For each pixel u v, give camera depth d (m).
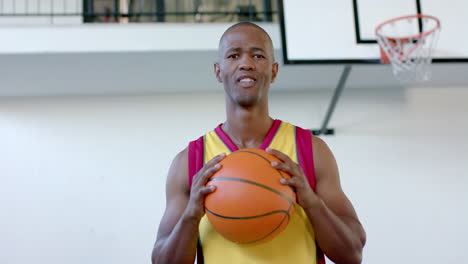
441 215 3.22
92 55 2.70
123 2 4.07
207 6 4.30
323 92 3.48
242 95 1.00
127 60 2.80
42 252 3.04
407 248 3.14
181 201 1.04
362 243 0.98
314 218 0.90
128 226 3.11
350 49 2.49
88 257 3.05
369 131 3.40
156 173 3.22
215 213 0.85
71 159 3.21
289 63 2.44
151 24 2.74
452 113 3.48
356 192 3.23
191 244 0.91
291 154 1.03
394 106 3.47
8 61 2.73
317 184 1.02
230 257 0.92
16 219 3.08
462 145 3.40
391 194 3.25
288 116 3.41
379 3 2.56
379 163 3.32
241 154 0.91
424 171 3.32
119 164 3.23
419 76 2.71
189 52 2.73
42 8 3.84
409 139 3.39
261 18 3.60
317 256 0.99
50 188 3.15
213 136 1.10
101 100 3.36
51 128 3.27
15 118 3.27
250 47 1.01
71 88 3.21
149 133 3.31
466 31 2.55
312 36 2.49
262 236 0.85
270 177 0.85
